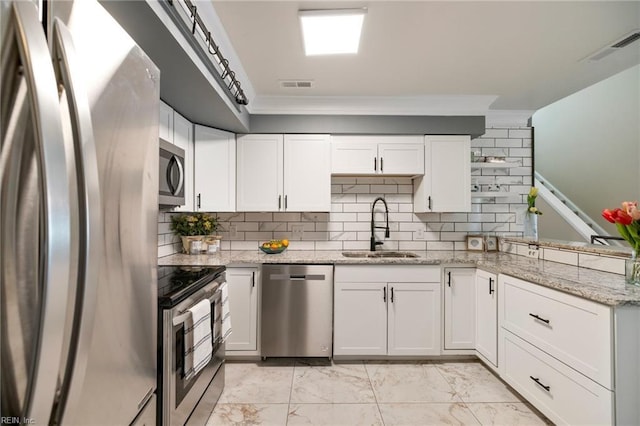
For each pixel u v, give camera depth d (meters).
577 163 4.53
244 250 3.10
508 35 1.83
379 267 2.54
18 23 0.49
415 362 2.55
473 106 2.83
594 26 1.74
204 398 1.72
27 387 0.50
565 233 3.97
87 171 0.59
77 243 0.58
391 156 2.87
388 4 1.56
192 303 1.48
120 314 0.78
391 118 2.83
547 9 1.60
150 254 0.95
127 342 0.82
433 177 2.87
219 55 1.68
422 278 2.54
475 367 2.47
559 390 1.61
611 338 1.34
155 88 0.97
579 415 1.48
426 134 2.87
